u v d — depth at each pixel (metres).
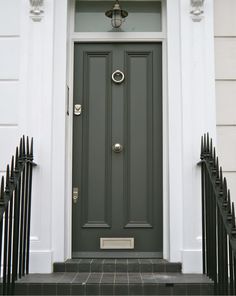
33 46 3.71
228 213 2.69
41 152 3.61
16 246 2.97
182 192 3.61
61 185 3.64
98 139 3.93
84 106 3.96
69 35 3.96
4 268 2.74
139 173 3.91
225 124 3.72
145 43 4.02
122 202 3.88
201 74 3.69
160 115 3.95
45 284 3.06
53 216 3.61
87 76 3.99
